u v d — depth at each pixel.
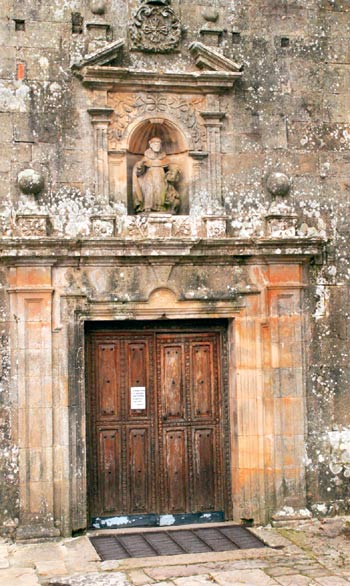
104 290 9.63
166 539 9.43
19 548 9.05
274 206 10.20
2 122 9.55
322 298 10.33
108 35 9.88
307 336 10.24
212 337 10.37
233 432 10.18
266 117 10.33
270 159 10.30
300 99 10.45
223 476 10.29
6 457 9.36
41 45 9.70
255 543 9.23
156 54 10.00
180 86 9.96
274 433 9.99
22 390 9.34
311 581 7.89
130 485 10.05
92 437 9.94
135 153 10.16
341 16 10.53
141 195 10.05
